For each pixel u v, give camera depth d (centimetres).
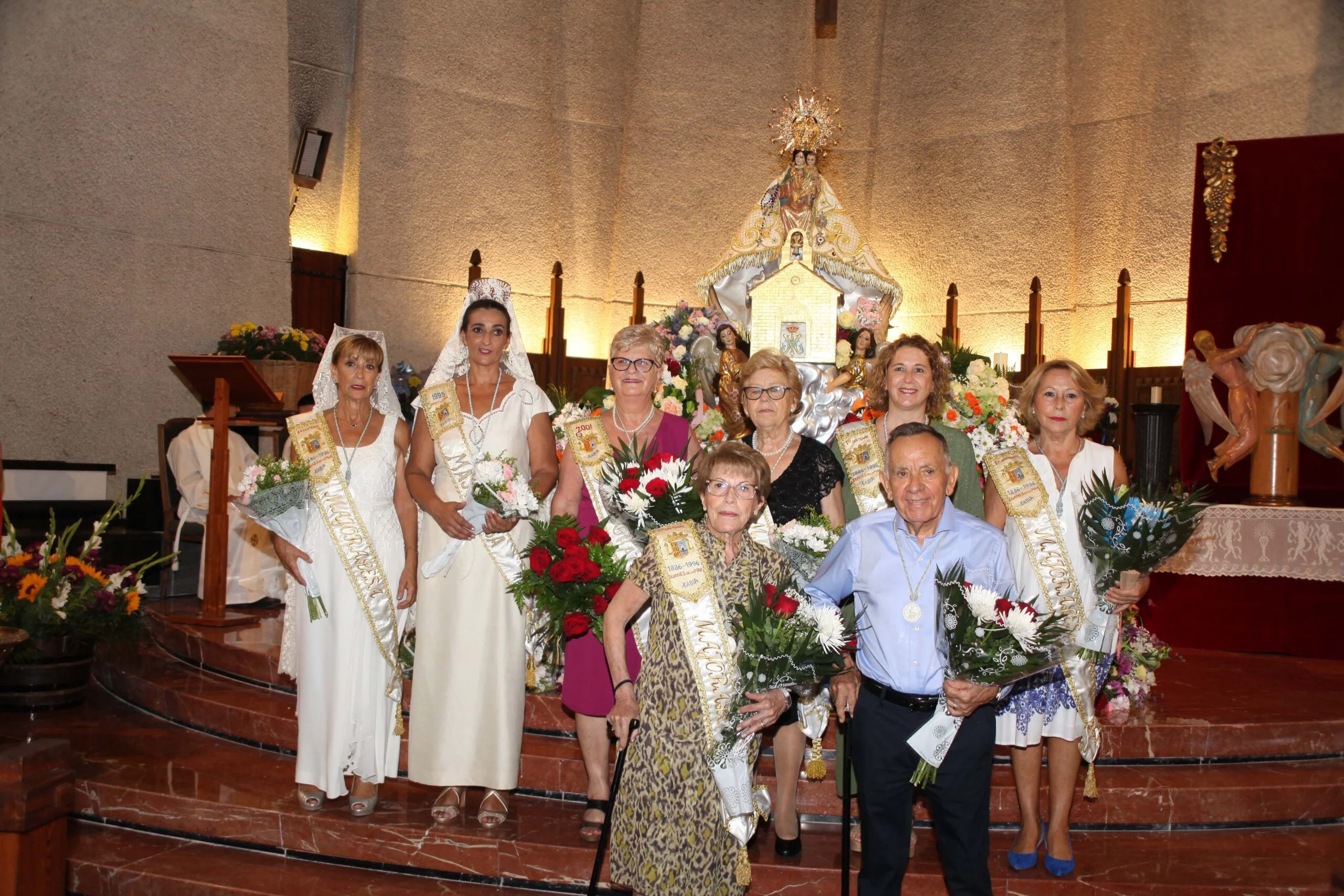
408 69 1106
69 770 351
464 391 436
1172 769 477
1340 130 969
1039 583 378
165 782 468
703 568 315
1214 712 509
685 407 610
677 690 311
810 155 873
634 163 1251
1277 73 1006
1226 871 401
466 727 414
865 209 1282
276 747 519
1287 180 798
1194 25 1065
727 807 307
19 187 845
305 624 431
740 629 304
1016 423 513
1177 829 448
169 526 794
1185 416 795
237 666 595
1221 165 815
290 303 1032
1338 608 648
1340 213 783
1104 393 394
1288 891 384
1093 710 387
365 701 428
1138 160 1110
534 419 440
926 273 1251
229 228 979
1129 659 510
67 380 874
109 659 656
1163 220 1089
